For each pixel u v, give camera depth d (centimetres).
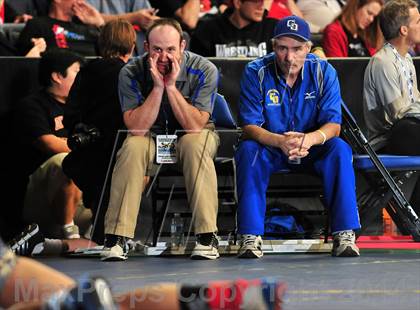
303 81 1273
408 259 1174
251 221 1212
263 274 1028
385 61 1425
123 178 1201
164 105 1245
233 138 1375
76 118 1305
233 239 1305
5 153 1457
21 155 1453
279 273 1038
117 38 1364
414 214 1293
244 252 1200
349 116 1295
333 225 1221
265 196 1241
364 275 1015
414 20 1428
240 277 1003
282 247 1255
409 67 1445
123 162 1204
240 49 1698
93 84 1302
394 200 1318
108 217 1200
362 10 1719
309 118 1280
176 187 1302
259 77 1273
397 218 1378
